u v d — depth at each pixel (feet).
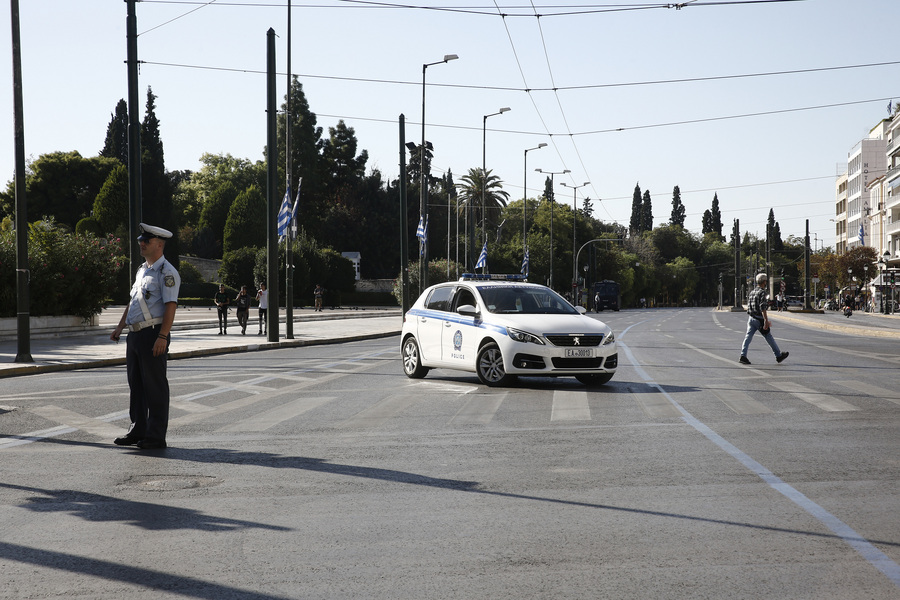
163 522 17.98
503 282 49.03
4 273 82.99
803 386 43.80
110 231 266.98
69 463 24.41
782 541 16.39
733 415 33.53
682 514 18.47
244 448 26.81
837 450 25.91
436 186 406.00
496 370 44.37
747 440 27.81
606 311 322.14
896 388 42.68
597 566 14.96
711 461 24.35
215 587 13.91
